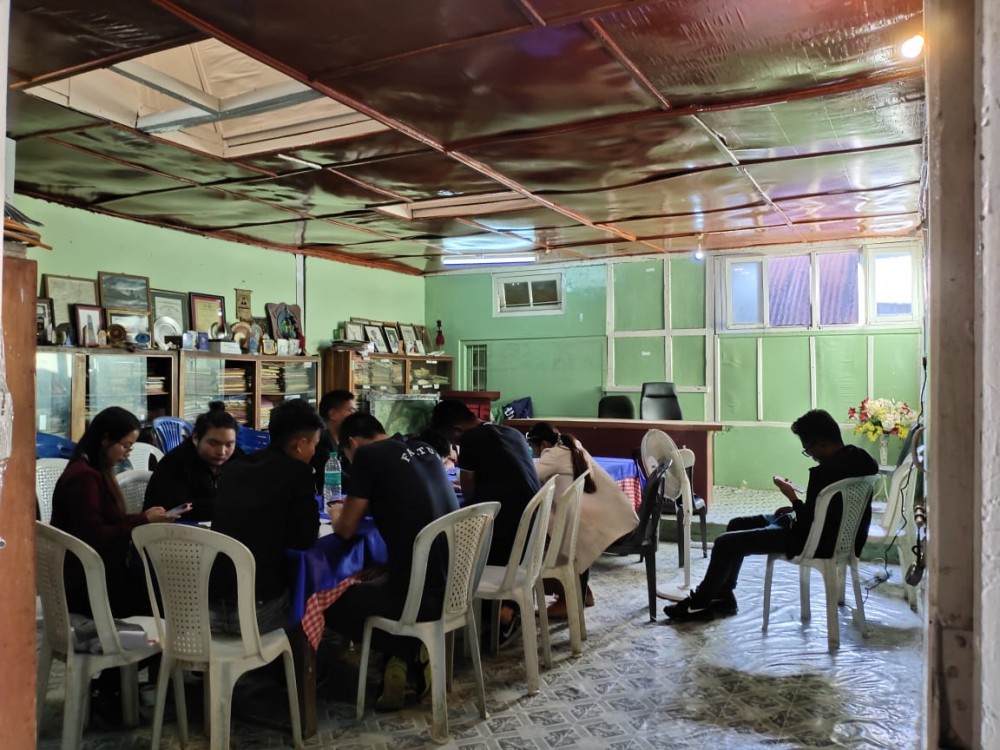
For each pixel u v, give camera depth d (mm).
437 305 9125
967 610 555
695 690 2898
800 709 2719
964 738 555
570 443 3684
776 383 7477
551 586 4023
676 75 3088
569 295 8453
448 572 2531
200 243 6430
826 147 4051
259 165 4395
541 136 3854
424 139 3896
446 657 2900
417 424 8164
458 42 2791
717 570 3641
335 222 6082
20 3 2498
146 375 5473
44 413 4809
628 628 3619
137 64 3049
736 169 4496
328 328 7781
